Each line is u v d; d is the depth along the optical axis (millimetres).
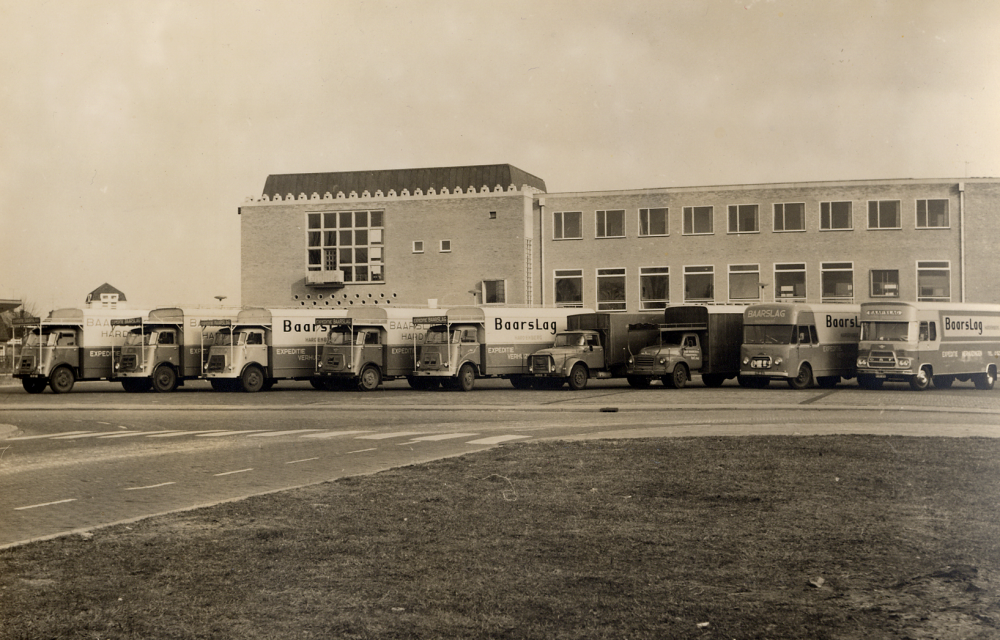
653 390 33531
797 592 6926
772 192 49375
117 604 6793
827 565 7676
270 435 19672
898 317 32969
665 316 36062
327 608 6645
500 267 51438
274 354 35375
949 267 47375
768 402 26875
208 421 23125
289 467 14648
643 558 7961
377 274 53188
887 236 48000
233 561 8016
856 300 48375
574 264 51531
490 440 18250
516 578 7359
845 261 48469
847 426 19469
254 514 10109
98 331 35938
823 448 15258
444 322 34969
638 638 5969
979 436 17031
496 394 32375
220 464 15078
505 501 10820
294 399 30531
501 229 51469
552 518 9773
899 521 9430
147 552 8359
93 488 12617
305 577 7469
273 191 69375
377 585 7207
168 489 12508
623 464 13758
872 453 14594
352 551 8336
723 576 7367
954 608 6551
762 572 7473
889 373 32844
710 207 50031
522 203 51219
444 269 52125
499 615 6438
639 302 50719
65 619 6465
